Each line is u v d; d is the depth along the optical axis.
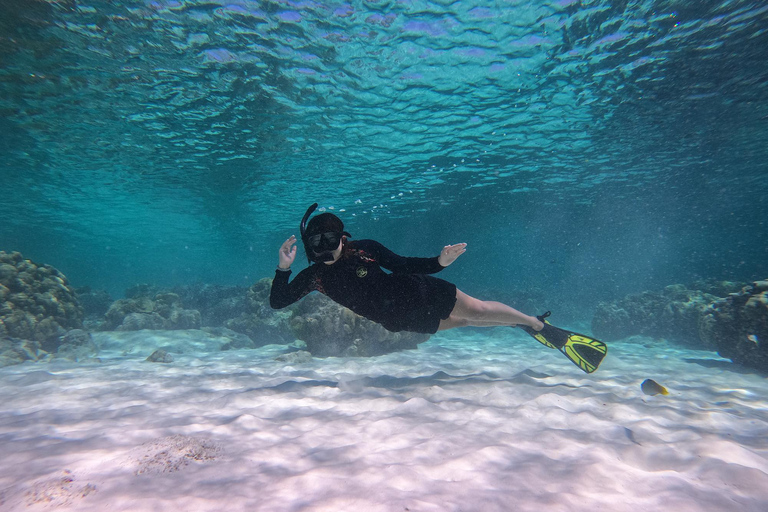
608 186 23.98
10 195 24.86
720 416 3.67
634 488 2.16
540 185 23.41
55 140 15.69
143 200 26.02
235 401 4.22
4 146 16.25
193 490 2.11
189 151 17.08
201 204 27.25
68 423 3.49
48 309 9.84
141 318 12.48
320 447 2.85
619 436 3.08
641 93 12.77
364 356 9.02
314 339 9.13
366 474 2.32
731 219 36.69
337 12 9.10
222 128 14.83
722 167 20.77
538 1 8.97
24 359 7.86
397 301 4.08
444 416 3.67
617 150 17.89
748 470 2.24
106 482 2.19
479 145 17.05
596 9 9.21
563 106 13.57
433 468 2.43
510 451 2.69
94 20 9.08
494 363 7.98
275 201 26.81
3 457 2.60
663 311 14.36
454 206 28.97
